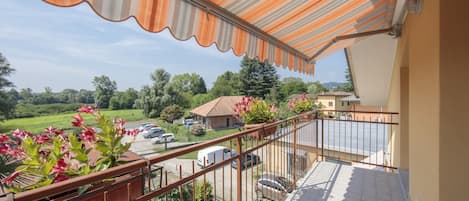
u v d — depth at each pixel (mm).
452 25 1556
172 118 29500
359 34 3637
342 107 30984
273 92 34062
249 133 2543
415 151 2596
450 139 1575
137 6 1200
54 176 1795
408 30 3002
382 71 6918
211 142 1896
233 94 37781
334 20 3078
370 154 6520
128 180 1488
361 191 3537
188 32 1539
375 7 3100
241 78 35344
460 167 1550
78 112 2051
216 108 26297
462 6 1528
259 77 34500
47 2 904
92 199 1586
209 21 1745
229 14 1903
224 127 26094
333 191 3549
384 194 3436
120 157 2139
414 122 2629
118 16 1110
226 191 7660
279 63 3189
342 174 4215
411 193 2930
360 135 8758
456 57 1547
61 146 1922
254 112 4492
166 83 32188
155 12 1298
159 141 20219
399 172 4211
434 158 1725
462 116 1535
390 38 5203
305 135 5441
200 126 24031
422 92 2158
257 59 2564
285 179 3693
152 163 1412
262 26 2439
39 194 931
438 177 1628
